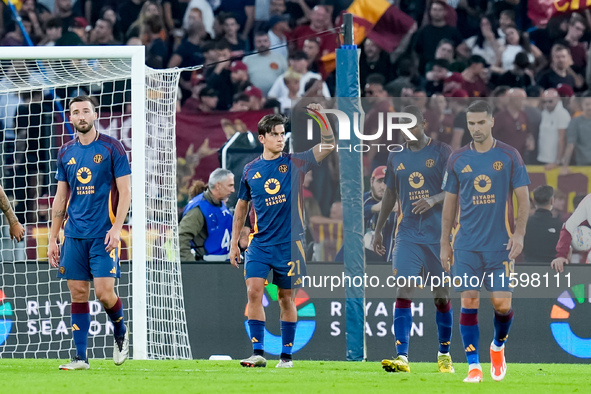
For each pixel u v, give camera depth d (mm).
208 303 26672
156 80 28953
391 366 21016
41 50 26094
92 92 37812
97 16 45031
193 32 44094
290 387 15961
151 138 28750
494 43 43250
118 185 20016
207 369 21281
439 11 42812
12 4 44781
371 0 42594
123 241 30656
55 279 26641
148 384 16297
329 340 25984
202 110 42625
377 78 41781
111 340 26750
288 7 44625
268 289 26422
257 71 43281
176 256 27312
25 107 36969
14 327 26625
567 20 43250
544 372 21719
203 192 29250
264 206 22531
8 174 36156
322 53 43500
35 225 34438
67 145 20391
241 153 31594
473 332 18031
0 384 16016
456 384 17125
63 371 19906
